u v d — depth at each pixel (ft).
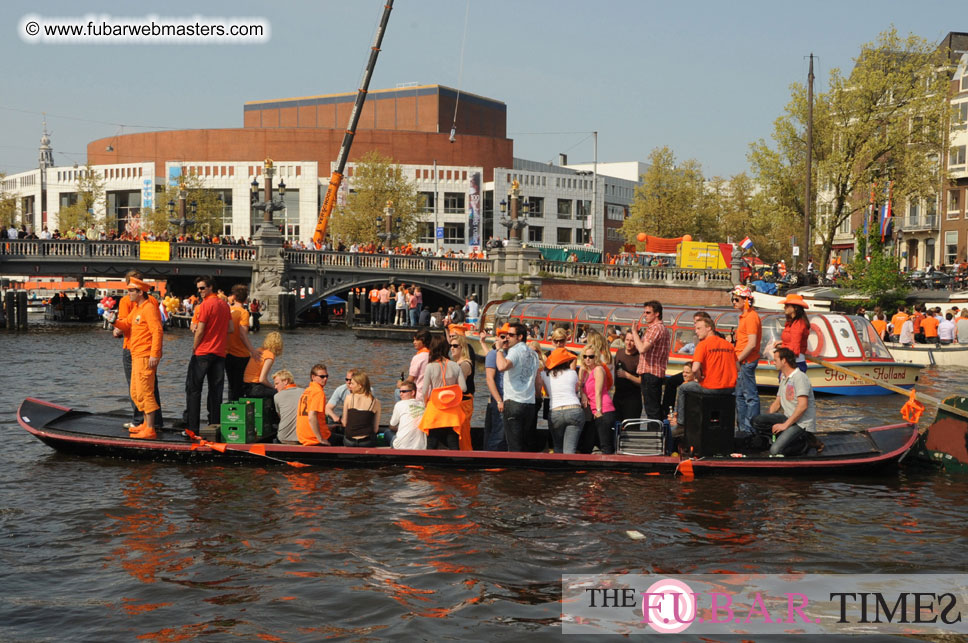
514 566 26.96
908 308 126.00
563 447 38.55
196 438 39.58
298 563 27.02
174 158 298.76
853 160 150.30
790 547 28.91
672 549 28.63
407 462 38.29
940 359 95.86
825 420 57.72
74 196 317.83
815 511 33.01
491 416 40.73
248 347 42.39
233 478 36.88
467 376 41.01
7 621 22.63
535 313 94.63
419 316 150.82
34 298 221.05
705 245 172.45
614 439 39.60
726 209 264.11
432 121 341.21
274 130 293.64
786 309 42.75
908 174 146.72
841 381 73.56
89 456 40.78
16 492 34.60
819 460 37.96
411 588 25.12
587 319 89.66
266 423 41.34
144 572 26.17
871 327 76.07
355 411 40.04
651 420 39.14
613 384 40.88
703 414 38.14
